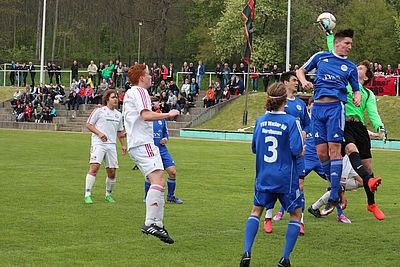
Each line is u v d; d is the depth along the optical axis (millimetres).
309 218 17250
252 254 12742
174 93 66938
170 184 19438
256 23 93562
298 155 11766
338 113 14984
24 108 69438
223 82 70250
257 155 12008
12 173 26688
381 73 64000
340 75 14906
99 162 19031
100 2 120188
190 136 59406
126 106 13633
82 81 71750
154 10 111875
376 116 15789
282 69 96375
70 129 66625
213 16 111250
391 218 17281
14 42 125500
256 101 66250
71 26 123062
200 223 15922
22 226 15031
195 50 117188
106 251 12703
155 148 13562
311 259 12469
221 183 24438
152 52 115750
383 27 87812
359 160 14922
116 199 19922
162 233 12938
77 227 15047
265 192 11805
